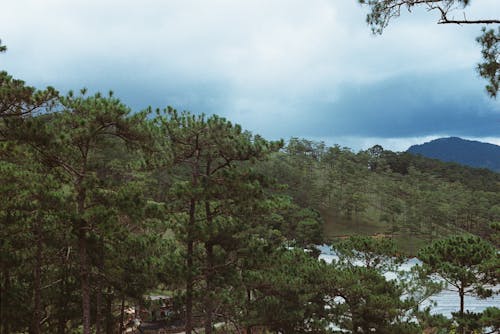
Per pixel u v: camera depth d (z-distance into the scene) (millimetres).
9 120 15648
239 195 20938
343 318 27219
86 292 18984
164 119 20906
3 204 18359
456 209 146000
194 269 20797
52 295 22125
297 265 27609
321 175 177875
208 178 21203
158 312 35562
